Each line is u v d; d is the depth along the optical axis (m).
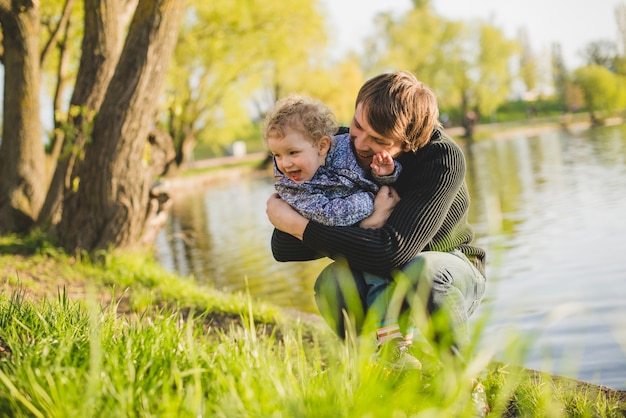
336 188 2.76
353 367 2.21
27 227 9.12
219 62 24.27
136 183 7.29
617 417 2.60
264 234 12.18
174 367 2.20
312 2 23.52
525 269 6.83
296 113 2.72
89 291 2.24
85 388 2.06
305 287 7.39
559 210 10.80
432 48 53.97
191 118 25.97
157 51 7.07
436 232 2.79
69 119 8.23
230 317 4.77
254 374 2.21
